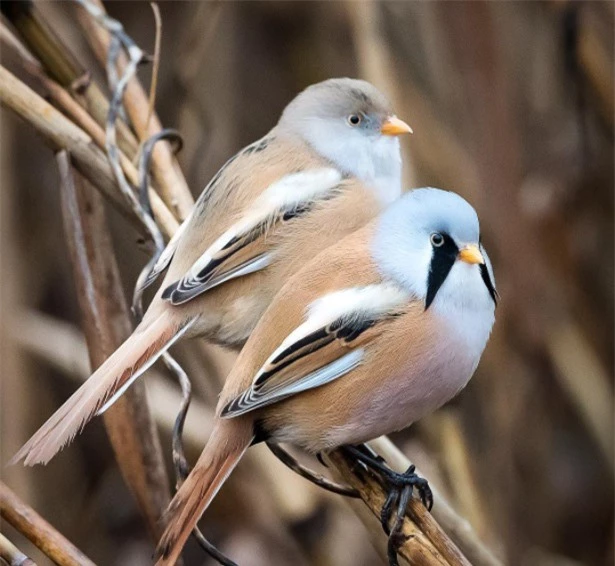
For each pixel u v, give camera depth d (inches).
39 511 443.5
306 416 280.5
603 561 491.2
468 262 285.0
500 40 454.0
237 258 322.7
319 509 422.3
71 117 354.6
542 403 458.9
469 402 445.4
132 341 303.0
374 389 280.2
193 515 260.2
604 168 483.8
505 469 432.8
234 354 409.1
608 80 460.1
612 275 486.0
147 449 320.8
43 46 358.9
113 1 488.7
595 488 496.1
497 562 324.8
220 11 465.7
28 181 481.1
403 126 369.4
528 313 443.5
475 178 446.0
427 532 269.6
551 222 468.8
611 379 475.8
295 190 345.4
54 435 266.8
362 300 282.0
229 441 271.1
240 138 493.4
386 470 283.3
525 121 488.7
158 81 477.4
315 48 505.4
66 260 486.3
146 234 339.9
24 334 438.0
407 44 469.4
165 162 355.6
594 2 458.9
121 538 478.0
